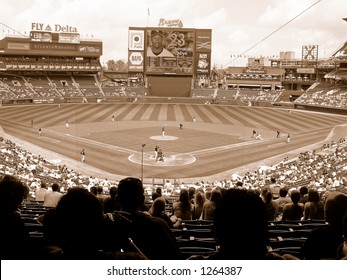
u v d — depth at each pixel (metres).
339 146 64.94
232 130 85.62
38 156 56.31
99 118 100.50
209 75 152.00
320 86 139.88
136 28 148.62
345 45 134.88
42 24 143.38
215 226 4.48
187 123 95.25
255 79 160.25
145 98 146.50
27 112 109.25
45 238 6.77
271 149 67.00
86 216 4.63
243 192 4.55
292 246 10.04
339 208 6.42
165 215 11.00
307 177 43.19
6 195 6.01
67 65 149.00
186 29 147.25
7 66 136.25
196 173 51.91
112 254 5.18
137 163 56.09
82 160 56.38
